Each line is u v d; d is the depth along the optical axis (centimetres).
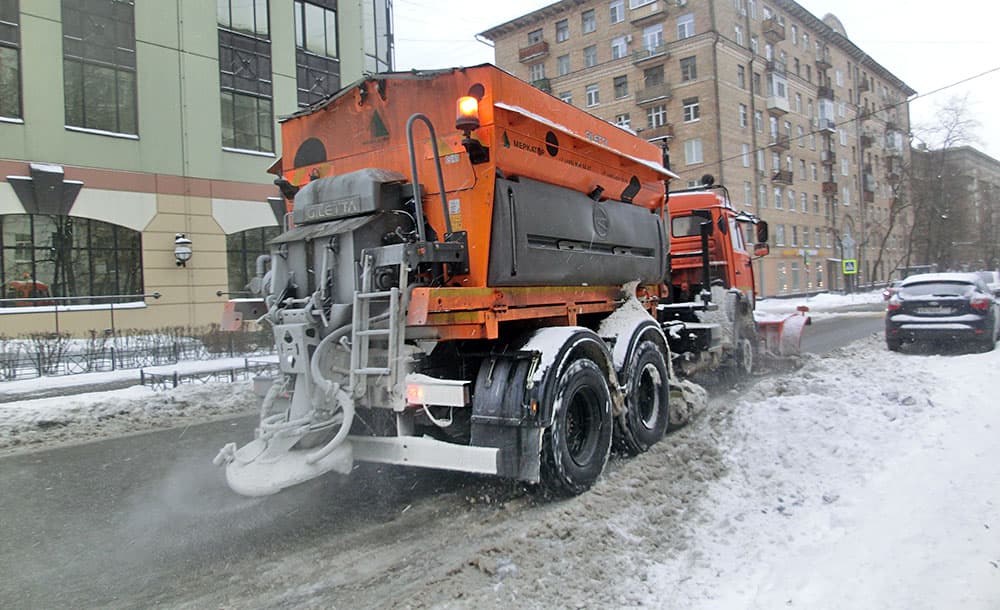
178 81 1866
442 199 467
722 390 915
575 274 577
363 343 446
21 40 1611
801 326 1116
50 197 1631
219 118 1945
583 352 522
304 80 2183
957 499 392
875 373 875
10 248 1609
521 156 504
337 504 491
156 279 1819
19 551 423
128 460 662
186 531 449
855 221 6069
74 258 1700
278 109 2098
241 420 874
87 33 1712
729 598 315
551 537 400
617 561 364
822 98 5372
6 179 1579
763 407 641
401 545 412
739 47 4344
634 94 4509
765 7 4738
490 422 468
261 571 380
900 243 7119
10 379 1174
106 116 1750
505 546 387
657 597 322
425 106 501
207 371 1176
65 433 789
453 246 467
